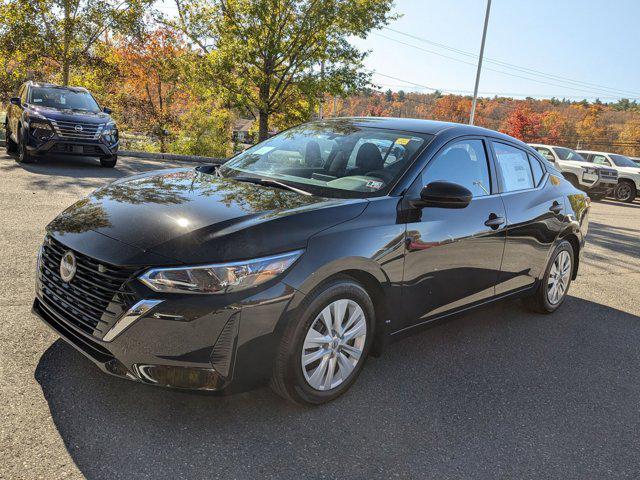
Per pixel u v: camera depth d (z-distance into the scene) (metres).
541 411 3.14
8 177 8.50
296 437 2.58
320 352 2.79
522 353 3.96
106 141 10.52
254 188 3.23
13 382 2.71
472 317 4.67
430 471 2.46
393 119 4.17
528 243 4.27
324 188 3.28
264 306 2.47
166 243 2.47
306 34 16.27
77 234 2.68
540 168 4.76
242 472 2.29
